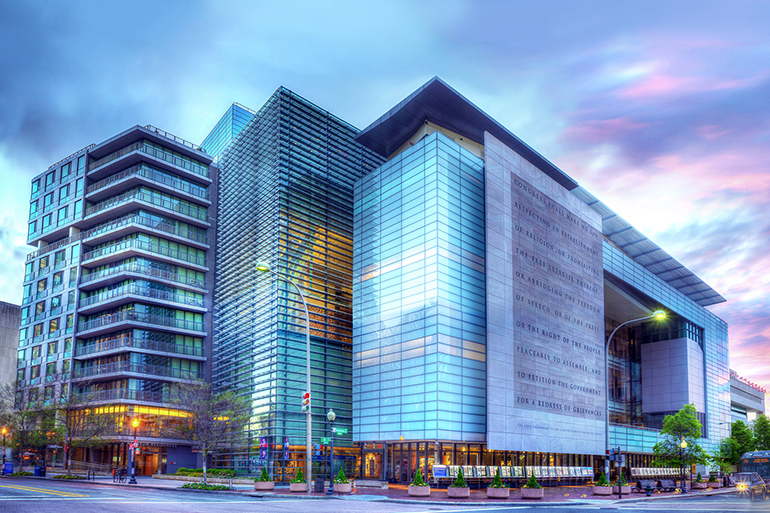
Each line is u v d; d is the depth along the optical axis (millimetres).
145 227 62750
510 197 48469
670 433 63125
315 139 55344
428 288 42594
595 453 53469
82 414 58375
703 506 29719
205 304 65750
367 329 47906
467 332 43656
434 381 40531
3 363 94125
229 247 60969
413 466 42156
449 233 44000
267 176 53281
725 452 83250
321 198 54188
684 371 83938
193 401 46719
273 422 46031
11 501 22375
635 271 74625
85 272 66375
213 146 82438
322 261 52781
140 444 57531
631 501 34719
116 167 66500
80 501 23531
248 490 35844
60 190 71688
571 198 57938
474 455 42594
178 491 35094
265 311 50156
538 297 49750
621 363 85938
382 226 48531
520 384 45562
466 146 52375
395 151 54625
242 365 52531
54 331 66688
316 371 49688
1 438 59969
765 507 28406
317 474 46812
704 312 93375
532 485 35625
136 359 59406
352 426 49250
